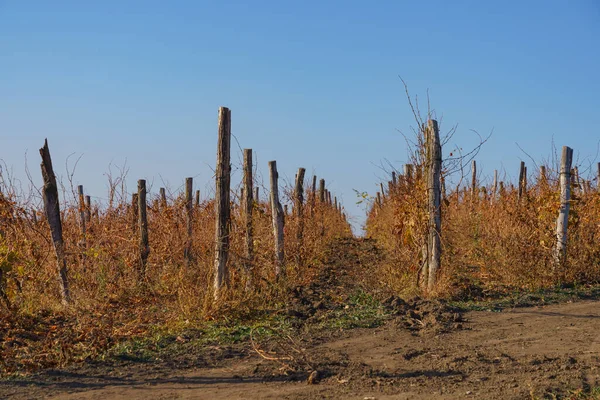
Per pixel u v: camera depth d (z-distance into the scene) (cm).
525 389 564
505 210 1400
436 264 1113
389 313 938
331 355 716
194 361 708
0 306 956
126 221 1388
